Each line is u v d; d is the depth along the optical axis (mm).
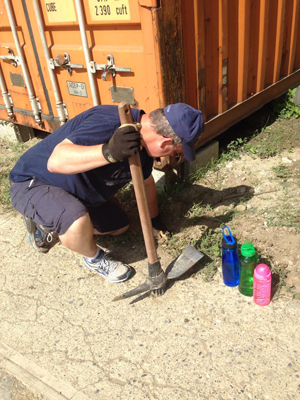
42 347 2416
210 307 2508
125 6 2793
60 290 2797
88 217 2525
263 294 2410
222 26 3213
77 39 3287
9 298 2787
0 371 2332
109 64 3105
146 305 2590
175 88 2992
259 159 3928
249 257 2459
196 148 3652
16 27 3676
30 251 3199
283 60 4316
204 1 2998
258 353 2205
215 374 2135
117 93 3209
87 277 2879
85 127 2234
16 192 2670
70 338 2447
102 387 2156
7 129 4957
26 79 3883
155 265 2525
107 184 2586
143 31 2781
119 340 2391
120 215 3098
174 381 2133
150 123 2238
